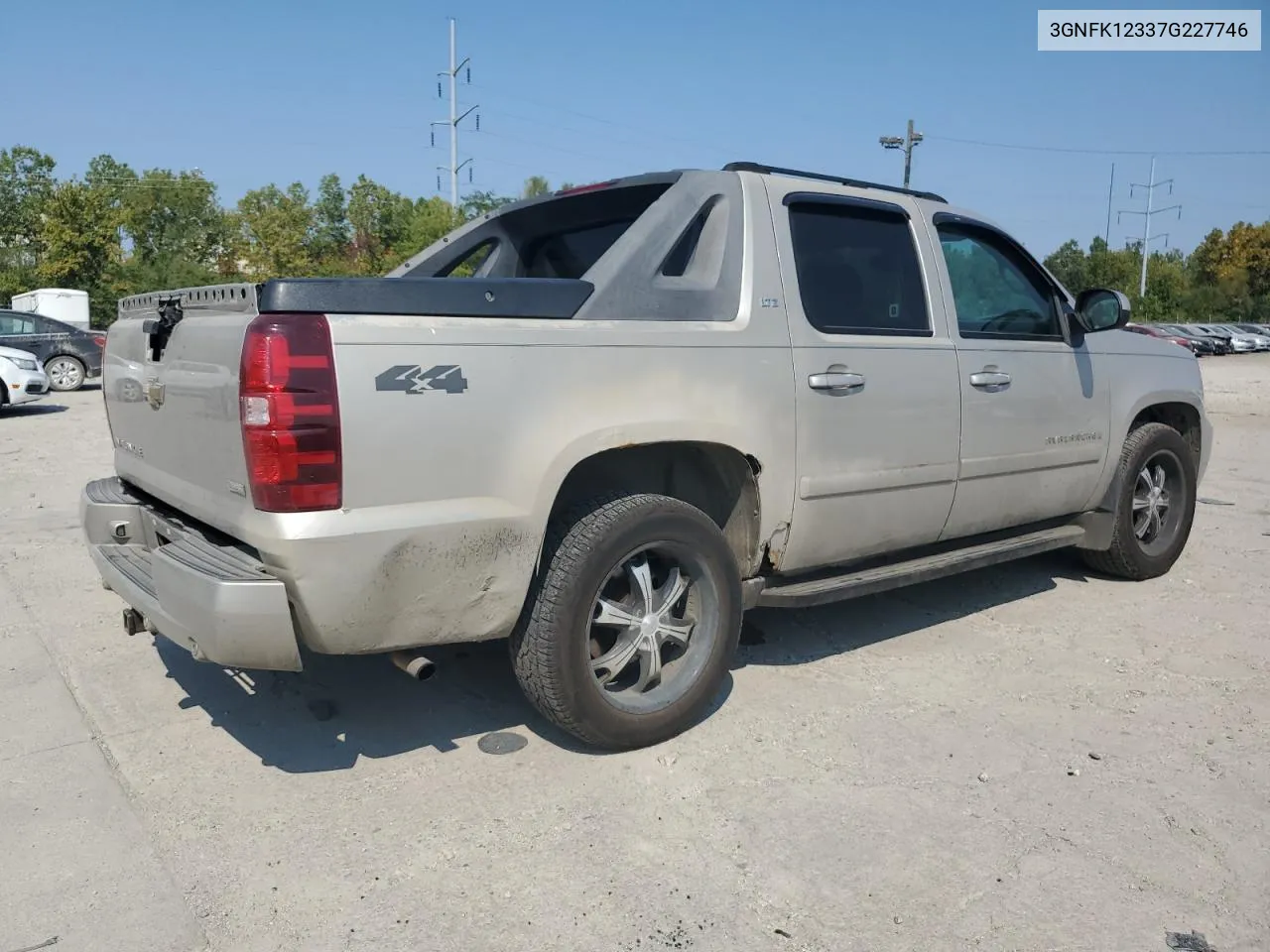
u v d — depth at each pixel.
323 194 62.69
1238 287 70.06
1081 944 2.50
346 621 2.88
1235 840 2.98
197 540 3.24
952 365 4.37
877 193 4.36
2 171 57.16
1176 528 5.88
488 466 3.04
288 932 2.53
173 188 64.75
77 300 28.83
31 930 2.52
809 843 2.94
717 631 3.62
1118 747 3.59
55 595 5.31
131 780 3.30
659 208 3.62
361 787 3.26
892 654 4.52
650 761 3.45
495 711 3.88
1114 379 5.32
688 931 2.54
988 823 3.06
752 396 3.64
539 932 2.54
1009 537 5.04
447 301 3.00
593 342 3.26
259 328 2.75
